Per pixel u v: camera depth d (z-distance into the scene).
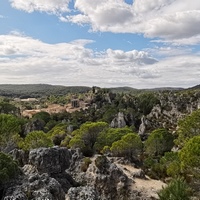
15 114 156.50
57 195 36.16
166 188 39.31
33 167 50.34
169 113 151.00
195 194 46.84
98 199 34.44
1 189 36.06
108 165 56.72
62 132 103.00
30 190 34.91
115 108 180.00
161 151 84.12
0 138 74.88
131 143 75.94
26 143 66.25
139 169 69.12
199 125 72.56
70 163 60.78
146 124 131.50
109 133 91.06
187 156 45.91
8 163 39.16
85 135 93.69
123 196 52.62
